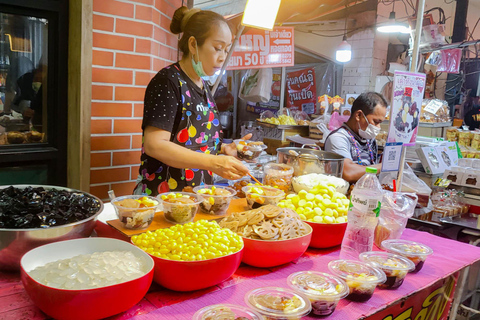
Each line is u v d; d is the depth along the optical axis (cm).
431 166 343
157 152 183
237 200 196
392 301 129
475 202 304
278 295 111
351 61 664
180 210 147
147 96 201
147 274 105
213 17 200
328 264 137
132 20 265
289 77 723
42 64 254
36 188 154
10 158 246
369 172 149
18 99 250
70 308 94
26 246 120
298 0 487
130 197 154
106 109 264
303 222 156
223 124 687
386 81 600
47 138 263
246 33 441
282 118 556
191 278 115
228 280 131
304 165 211
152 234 130
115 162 275
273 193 175
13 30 242
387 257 148
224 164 168
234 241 129
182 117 207
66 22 253
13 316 100
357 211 154
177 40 338
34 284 96
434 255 177
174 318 106
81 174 257
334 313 118
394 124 196
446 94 739
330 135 311
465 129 497
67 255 120
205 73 211
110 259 110
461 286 190
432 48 479
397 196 181
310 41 695
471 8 710
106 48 257
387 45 654
